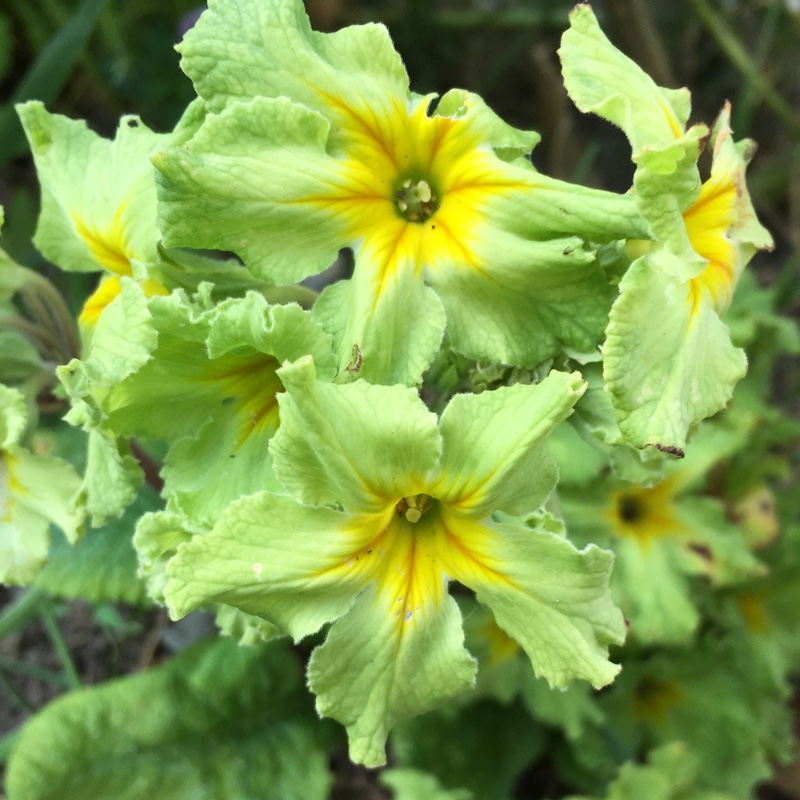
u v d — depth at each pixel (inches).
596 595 2.9
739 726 5.9
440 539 3.1
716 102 9.3
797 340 6.5
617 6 7.5
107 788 4.9
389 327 2.9
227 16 2.8
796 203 8.7
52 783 4.8
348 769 6.4
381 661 2.9
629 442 2.7
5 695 6.7
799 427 6.1
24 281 3.8
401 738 5.8
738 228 3.3
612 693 5.8
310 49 2.9
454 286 3.0
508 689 5.5
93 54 7.8
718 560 5.5
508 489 2.8
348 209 3.0
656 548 5.5
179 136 2.9
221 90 2.8
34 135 3.6
